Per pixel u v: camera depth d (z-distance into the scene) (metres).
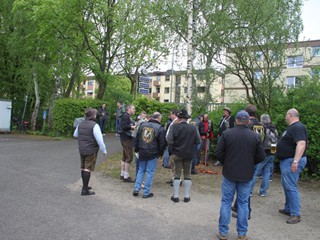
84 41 20.41
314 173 9.26
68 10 18.50
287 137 5.90
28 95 24.30
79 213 5.62
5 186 7.04
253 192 7.96
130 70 22.66
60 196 6.58
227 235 4.97
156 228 5.14
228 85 12.61
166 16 12.23
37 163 9.84
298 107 9.38
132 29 18.97
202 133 10.62
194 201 6.84
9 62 24.83
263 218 6.02
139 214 5.78
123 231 4.92
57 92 22.41
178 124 6.75
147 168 6.97
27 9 19.89
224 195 4.91
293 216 5.82
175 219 5.63
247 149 4.81
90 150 6.75
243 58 10.93
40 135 19.77
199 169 10.27
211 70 12.16
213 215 5.95
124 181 8.21
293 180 5.86
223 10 11.03
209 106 12.72
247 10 10.55
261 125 7.18
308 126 8.98
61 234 4.66
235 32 10.94
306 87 9.96
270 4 10.31
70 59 20.36
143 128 6.94
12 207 5.70
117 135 18.80
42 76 21.84
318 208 6.77
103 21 19.83
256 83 10.98
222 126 10.27
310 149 8.95
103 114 18.42
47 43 20.56
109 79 20.91
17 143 14.52
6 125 20.69
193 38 11.62
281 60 10.80
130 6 18.36
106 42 20.36
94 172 9.14
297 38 10.91
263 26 10.50
